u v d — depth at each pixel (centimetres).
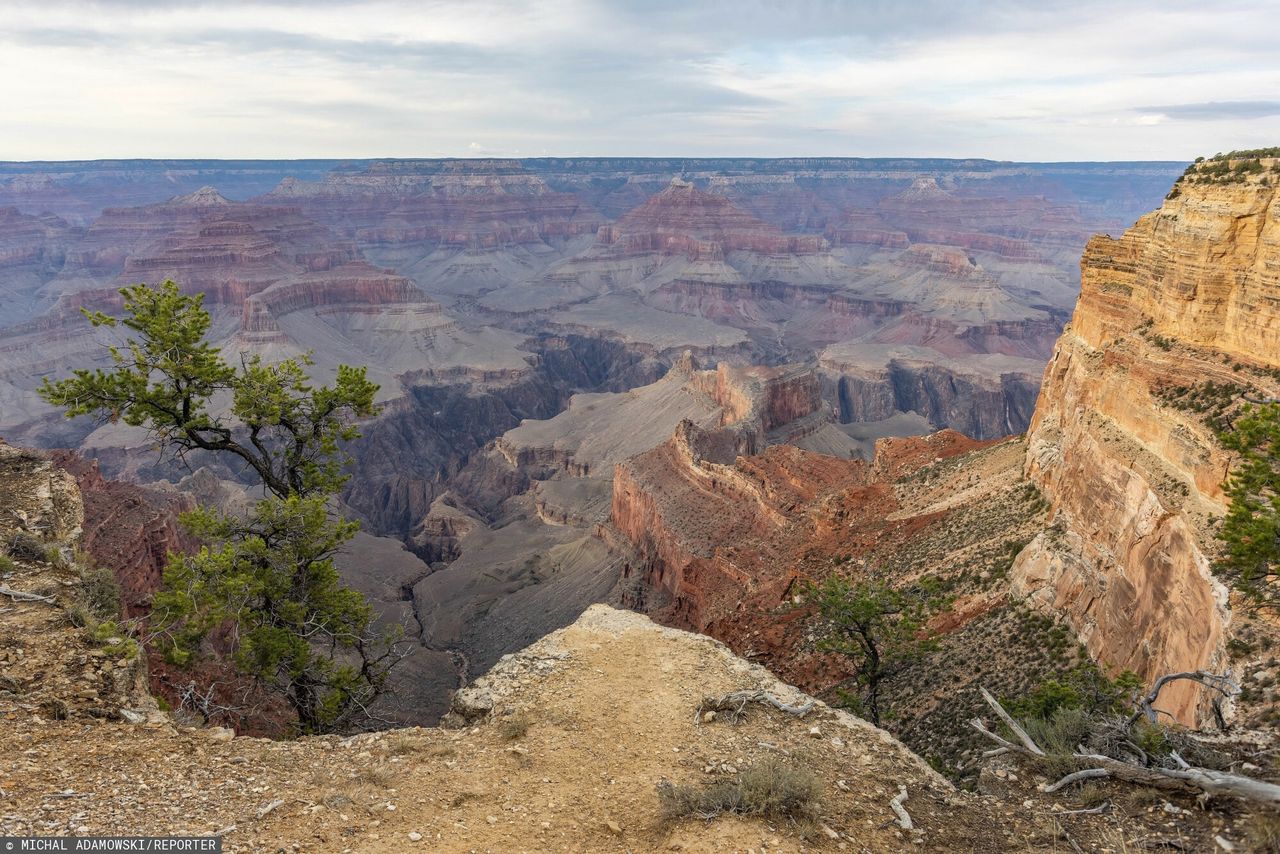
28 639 1898
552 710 1780
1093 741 1622
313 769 1514
